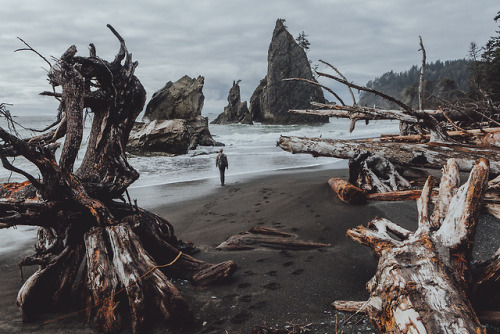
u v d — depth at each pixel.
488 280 2.16
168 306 2.65
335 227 5.09
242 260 4.22
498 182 4.34
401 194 5.80
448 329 1.70
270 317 2.80
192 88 29.44
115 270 2.84
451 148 6.43
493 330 2.04
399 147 6.88
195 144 23.67
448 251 2.26
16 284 3.76
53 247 3.10
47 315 2.96
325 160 16.05
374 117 8.09
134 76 3.99
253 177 11.62
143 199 8.89
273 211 6.50
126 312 2.83
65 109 3.32
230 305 3.05
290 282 3.46
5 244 5.47
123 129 3.88
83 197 3.22
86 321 2.85
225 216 6.68
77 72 3.25
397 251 2.39
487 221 4.23
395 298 2.02
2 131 2.68
